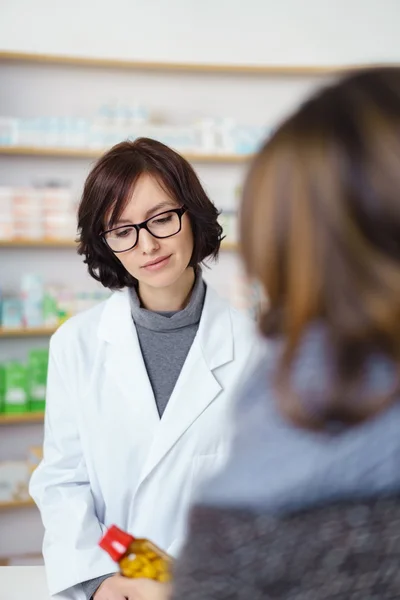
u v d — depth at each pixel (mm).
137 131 4125
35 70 4258
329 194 582
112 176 1581
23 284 4004
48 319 3982
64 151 4031
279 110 4504
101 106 4148
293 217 595
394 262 565
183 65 4211
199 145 4219
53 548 1566
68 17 4273
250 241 627
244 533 601
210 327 1724
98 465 1667
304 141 605
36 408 3965
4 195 3949
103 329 1744
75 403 1700
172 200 1607
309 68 4309
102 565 1514
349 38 4547
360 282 569
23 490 3977
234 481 612
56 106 4289
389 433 603
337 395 586
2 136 4027
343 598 589
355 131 592
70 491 1663
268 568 594
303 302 587
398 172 571
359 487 600
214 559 604
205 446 1633
